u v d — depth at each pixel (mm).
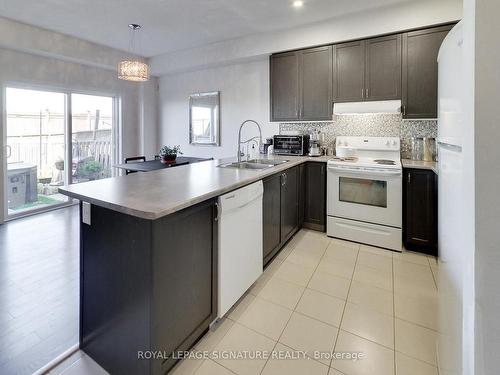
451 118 1159
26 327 1785
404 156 3473
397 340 1695
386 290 2232
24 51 3863
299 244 3156
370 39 3291
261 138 4062
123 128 5391
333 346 1653
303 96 3764
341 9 3234
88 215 1517
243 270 2012
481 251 705
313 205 3531
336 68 3514
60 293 2162
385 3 3082
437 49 2957
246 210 2021
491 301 702
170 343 1395
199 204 1534
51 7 3229
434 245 2811
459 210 939
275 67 3965
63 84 4391
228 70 4758
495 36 670
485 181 694
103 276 1458
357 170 3096
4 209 3863
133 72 3631
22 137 4172
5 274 2430
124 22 3643
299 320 1883
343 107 3441
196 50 4676
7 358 1538
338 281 2371
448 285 1140
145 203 1347
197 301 1579
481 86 687
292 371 1479
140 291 1297
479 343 716
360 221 3164
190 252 1497
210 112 5020
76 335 1730
